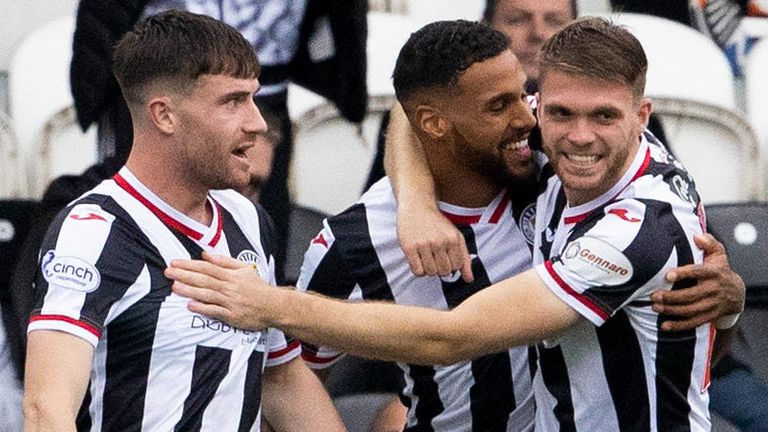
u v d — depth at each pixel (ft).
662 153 42.50
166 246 39.37
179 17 39.34
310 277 46.65
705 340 42.01
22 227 61.41
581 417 42.19
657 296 40.63
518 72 43.42
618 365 41.39
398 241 44.55
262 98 58.85
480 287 45.44
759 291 63.05
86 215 38.96
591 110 39.40
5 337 57.16
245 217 41.55
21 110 68.44
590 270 40.09
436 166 44.96
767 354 62.54
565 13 60.80
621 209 40.52
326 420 44.04
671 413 41.78
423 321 40.37
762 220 63.72
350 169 68.85
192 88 38.83
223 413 39.45
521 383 45.52
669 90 72.02
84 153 67.56
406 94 44.34
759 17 77.25
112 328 38.75
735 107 74.23
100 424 38.91
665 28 72.90
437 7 74.69
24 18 73.61
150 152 39.47
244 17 58.23
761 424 59.41
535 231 44.24
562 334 41.42
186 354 39.01
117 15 55.83
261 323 39.75
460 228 45.27
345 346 40.55
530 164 44.29
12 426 56.08
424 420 47.06
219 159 39.17
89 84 56.03
